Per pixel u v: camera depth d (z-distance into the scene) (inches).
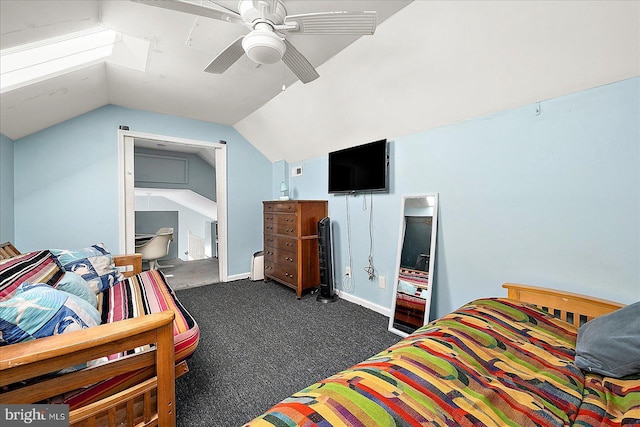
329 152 132.0
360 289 118.3
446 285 87.7
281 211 136.9
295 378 67.0
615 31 49.6
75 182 114.6
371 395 32.3
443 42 66.4
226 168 154.4
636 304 43.9
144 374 43.7
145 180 206.7
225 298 125.3
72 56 79.8
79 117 115.0
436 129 89.6
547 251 66.5
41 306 37.7
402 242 96.7
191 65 88.2
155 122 132.7
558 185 64.4
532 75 63.1
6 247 78.5
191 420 54.0
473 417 30.2
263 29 54.2
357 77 88.3
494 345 45.5
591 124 59.3
